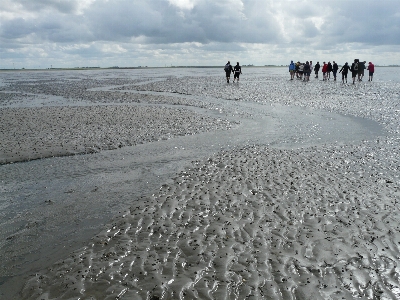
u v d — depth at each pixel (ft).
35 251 22.72
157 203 29.91
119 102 97.19
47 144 49.85
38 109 83.51
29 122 66.44
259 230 24.61
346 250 21.74
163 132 58.44
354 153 44.50
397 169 37.60
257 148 47.78
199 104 91.35
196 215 27.30
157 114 75.10
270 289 17.88
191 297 17.33
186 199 30.60
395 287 17.99
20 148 47.50
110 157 44.80
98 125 63.62
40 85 170.30
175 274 19.36
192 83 163.22
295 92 116.88
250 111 80.53
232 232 24.39
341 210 27.63
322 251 21.63
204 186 33.71
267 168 38.68
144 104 92.17
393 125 61.52
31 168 40.50
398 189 31.83
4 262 21.47
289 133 57.67
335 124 64.49
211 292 17.70
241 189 32.58
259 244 22.67
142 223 26.17
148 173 38.42
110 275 19.43
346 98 99.35
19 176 37.78
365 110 78.18
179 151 47.21
